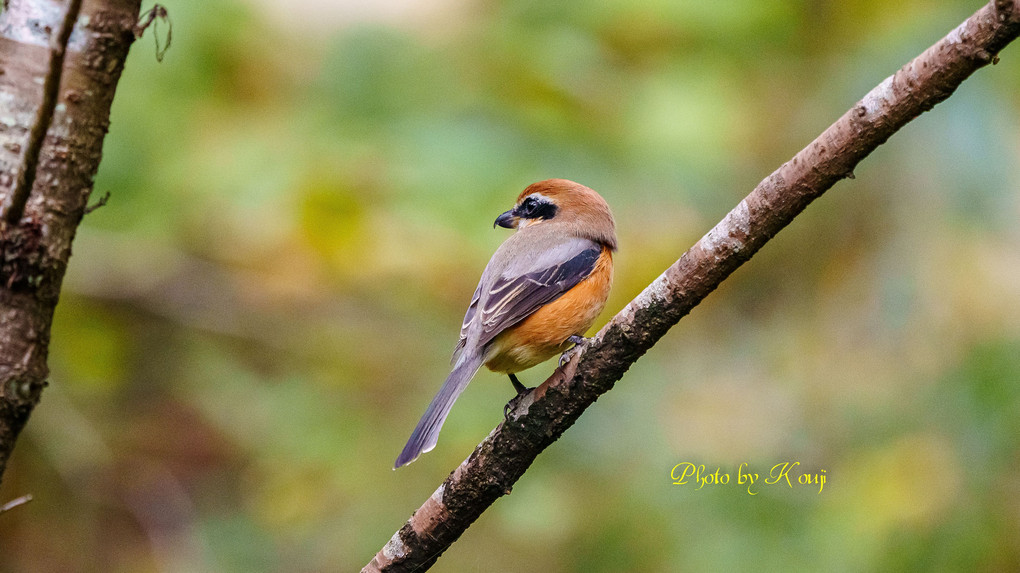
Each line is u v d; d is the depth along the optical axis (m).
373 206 11.57
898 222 11.04
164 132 11.64
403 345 12.45
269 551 11.96
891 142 11.23
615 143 12.08
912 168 11.02
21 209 5.04
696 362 12.42
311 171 11.37
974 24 4.88
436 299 12.60
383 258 12.24
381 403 12.13
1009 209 10.59
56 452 12.48
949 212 10.70
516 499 10.99
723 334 12.73
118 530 12.57
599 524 10.85
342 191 11.45
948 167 10.77
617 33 13.05
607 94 12.52
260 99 12.11
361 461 11.64
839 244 11.72
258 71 12.05
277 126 11.74
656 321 5.87
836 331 11.38
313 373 12.66
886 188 11.27
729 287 12.77
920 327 10.62
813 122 12.59
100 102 5.42
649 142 12.09
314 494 12.02
